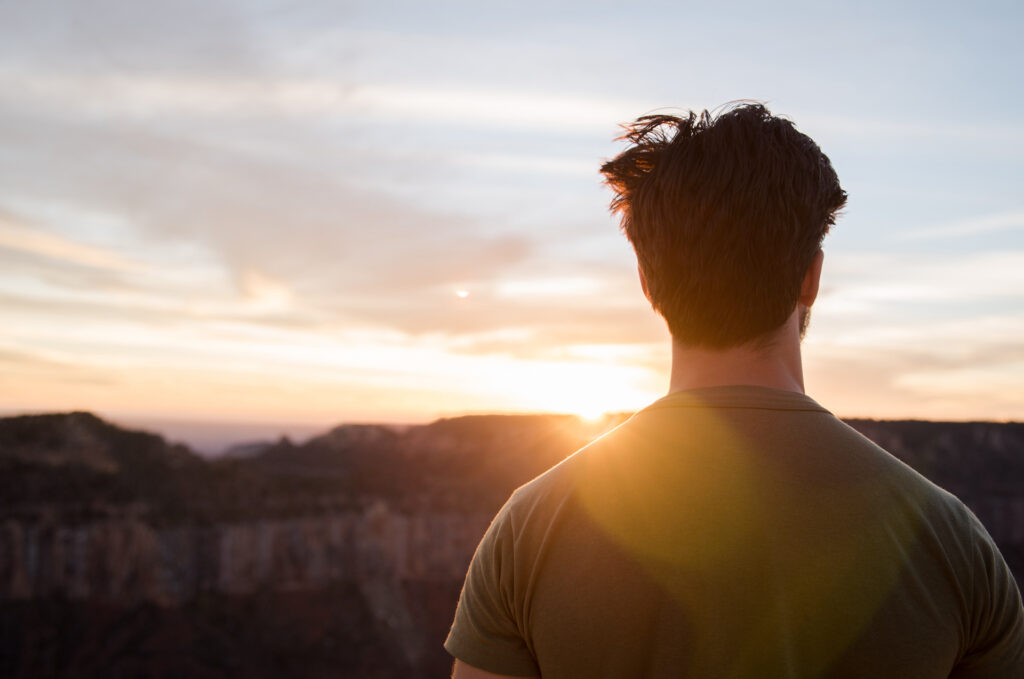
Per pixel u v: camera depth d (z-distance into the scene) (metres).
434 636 69.69
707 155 0.94
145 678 61.72
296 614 69.50
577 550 0.90
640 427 0.95
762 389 0.92
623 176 1.04
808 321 1.04
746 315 0.92
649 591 0.85
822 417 0.92
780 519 0.84
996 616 0.88
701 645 0.83
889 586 0.82
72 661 61.62
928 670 0.81
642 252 1.00
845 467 0.88
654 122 1.02
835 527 0.84
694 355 0.97
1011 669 0.88
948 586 0.84
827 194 0.97
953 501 0.91
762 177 0.91
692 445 0.90
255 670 64.56
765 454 0.88
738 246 0.91
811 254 0.94
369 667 66.69
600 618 0.87
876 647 0.81
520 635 0.96
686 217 0.93
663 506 0.88
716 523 0.85
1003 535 65.44
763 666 0.81
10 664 60.22
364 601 72.12
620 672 0.86
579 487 0.94
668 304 0.96
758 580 0.83
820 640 0.81
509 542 0.97
